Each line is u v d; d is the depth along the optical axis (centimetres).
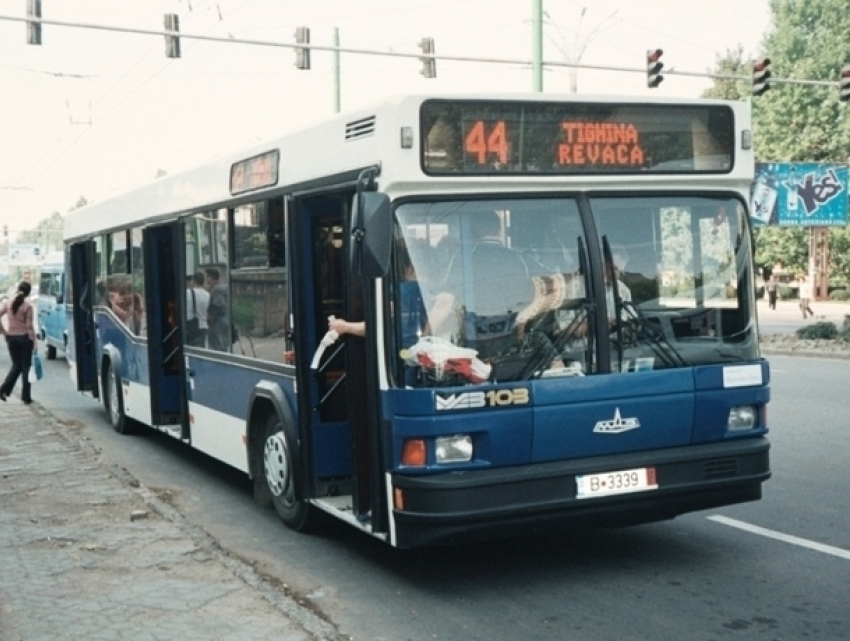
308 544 802
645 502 655
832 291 6100
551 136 662
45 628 580
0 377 2305
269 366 835
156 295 1182
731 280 701
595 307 656
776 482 981
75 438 1281
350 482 790
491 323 638
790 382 1905
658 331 671
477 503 615
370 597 666
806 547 753
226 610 608
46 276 2911
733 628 588
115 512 862
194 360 1027
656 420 662
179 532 794
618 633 585
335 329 683
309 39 2266
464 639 583
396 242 632
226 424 945
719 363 687
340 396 785
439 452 619
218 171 945
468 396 621
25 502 902
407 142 632
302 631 571
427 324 631
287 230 784
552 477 632
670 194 689
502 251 646
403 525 629
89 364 1600
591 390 645
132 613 604
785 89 5469
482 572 713
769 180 3375
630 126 681
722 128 705
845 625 590
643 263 673
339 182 700
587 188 670
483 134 648
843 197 3416
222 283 939
